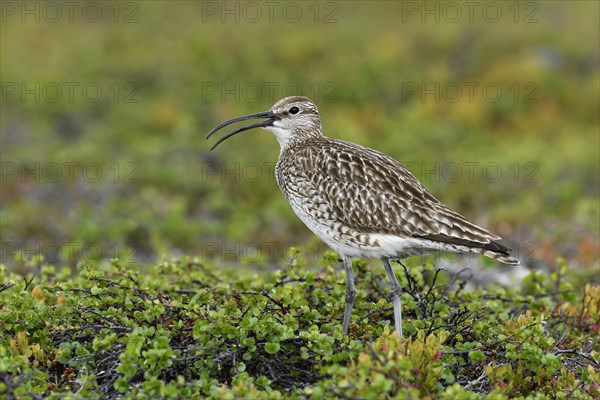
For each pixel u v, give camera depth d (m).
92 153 27.31
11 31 36.75
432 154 27.33
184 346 12.23
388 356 11.00
